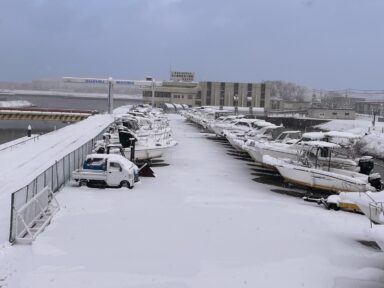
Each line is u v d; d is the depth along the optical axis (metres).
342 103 145.12
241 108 99.75
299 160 24.62
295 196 21.75
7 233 13.46
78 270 11.09
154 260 11.92
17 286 10.09
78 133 45.62
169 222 15.27
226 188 22.03
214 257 12.35
